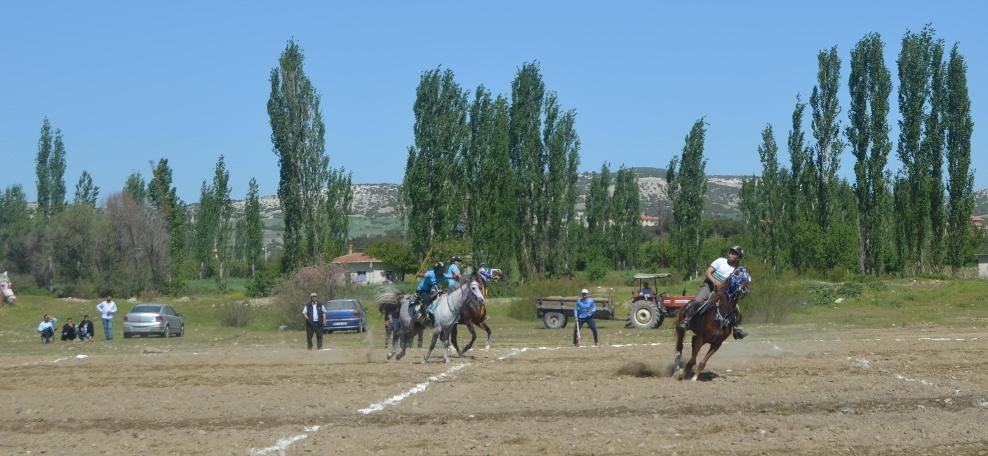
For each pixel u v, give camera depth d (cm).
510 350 2564
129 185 8538
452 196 6269
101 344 3744
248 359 2377
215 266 9656
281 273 6625
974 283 5469
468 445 1243
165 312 4225
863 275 6328
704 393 1603
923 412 1447
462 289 2155
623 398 1563
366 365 2108
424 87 6256
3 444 1311
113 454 1238
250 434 1340
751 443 1247
